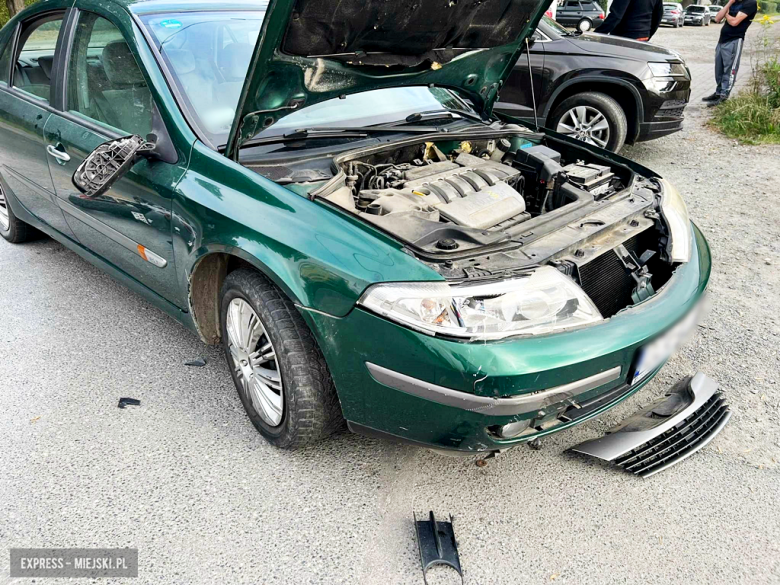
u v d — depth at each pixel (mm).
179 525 2289
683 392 2902
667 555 2186
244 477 2518
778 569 2137
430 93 3545
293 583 2072
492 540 2246
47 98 3564
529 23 3061
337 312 2145
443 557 2135
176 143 2689
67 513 2332
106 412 2881
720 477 2539
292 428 2469
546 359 2039
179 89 2770
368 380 2166
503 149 3406
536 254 2270
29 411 2879
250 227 2361
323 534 2262
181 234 2645
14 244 4594
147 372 3170
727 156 6832
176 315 3008
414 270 2072
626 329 2219
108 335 3477
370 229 2223
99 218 3223
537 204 3047
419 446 2250
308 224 2270
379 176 2777
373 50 2627
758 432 2785
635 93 6082
